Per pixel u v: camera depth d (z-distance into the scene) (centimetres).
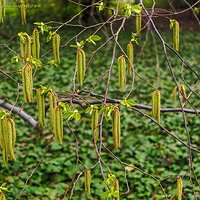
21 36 369
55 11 1349
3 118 312
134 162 902
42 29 372
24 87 323
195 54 1712
